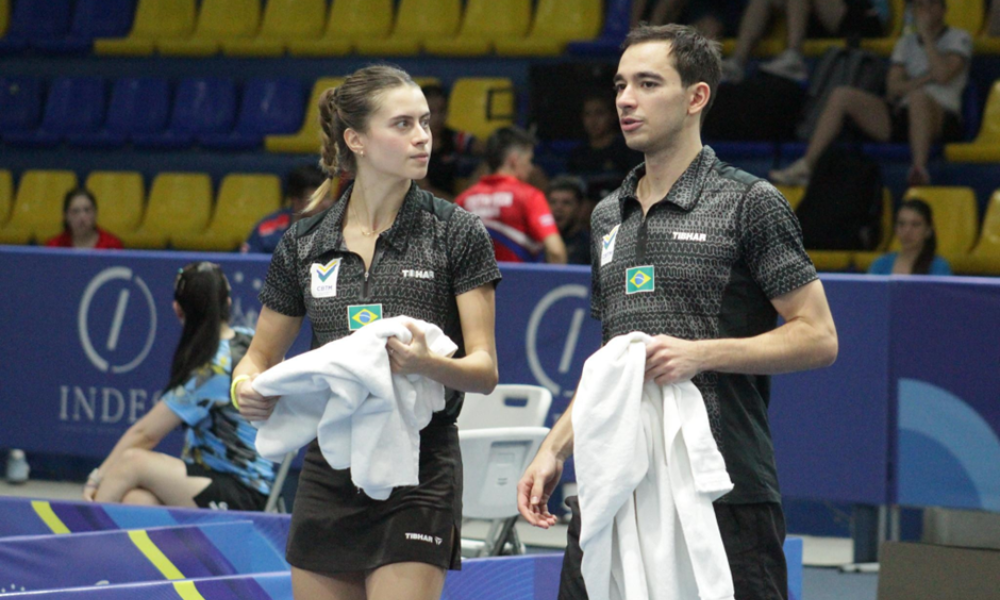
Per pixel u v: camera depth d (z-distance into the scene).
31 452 25.16
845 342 17.86
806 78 28.28
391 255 9.97
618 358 9.09
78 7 37.22
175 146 34.09
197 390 16.50
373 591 9.79
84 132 35.09
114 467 16.66
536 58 31.77
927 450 17.47
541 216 22.83
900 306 17.53
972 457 17.20
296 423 9.82
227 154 33.78
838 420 17.94
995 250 26.00
